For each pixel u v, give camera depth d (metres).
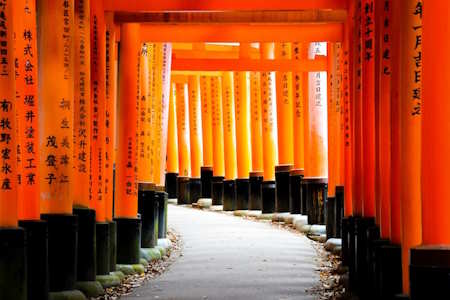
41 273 8.59
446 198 6.14
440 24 6.13
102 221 11.66
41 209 9.40
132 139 13.55
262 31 14.30
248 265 14.10
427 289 6.12
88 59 10.78
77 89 10.68
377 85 9.45
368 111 10.27
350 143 13.13
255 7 11.87
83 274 10.61
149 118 15.49
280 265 14.06
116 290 11.20
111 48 12.71
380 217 9.00
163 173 17.67
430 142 6.19
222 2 11.80
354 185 11.14
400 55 7.40
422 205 6.29
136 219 13.50
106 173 12.46
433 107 6.16
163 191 17.62
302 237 19.22
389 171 8.82
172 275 12.91
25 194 8.55
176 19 13.56
